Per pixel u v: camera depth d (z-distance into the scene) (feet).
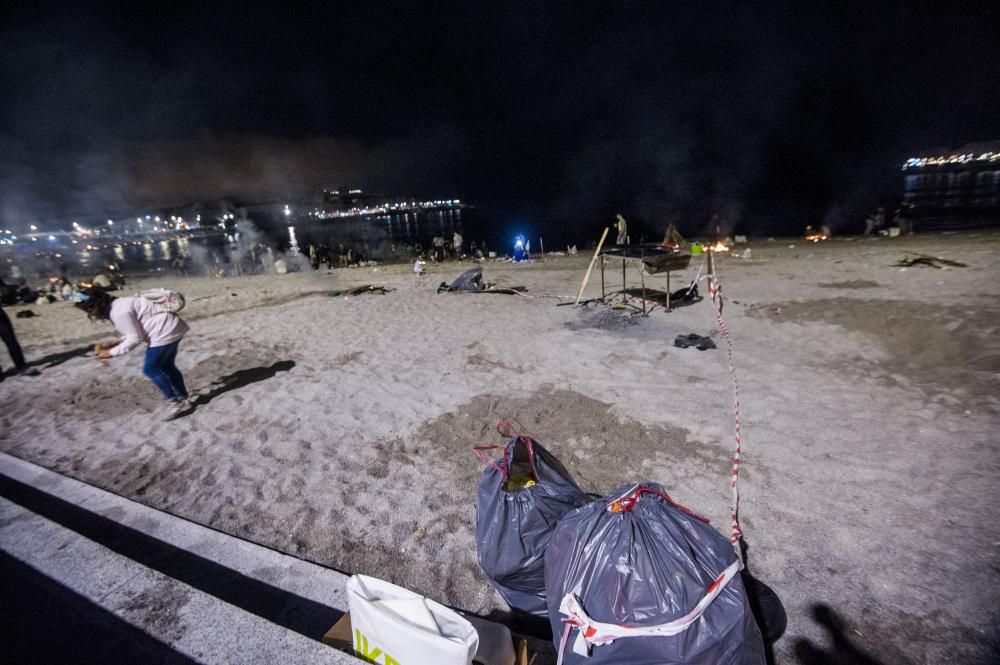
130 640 7.27
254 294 47.83
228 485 13.43
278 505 12.34
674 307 29.55
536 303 33.65
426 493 12.43
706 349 21.56
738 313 27.35
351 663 6.52
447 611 6.43
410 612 6.28
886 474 11.79
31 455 16.11
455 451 14.47
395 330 29.07
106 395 21.25
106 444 16.51
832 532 10.00
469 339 25.91
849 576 8.89
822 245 56.29
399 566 9.95
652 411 16.10
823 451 13.01
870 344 20.99
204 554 10.29
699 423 15.06
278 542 10.93
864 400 15.84
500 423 15.97
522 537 8.09
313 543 10.81
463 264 65.46
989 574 8.69
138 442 16.48
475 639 6.03
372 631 6.39
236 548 10.42
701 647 5.95
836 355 20.06
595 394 17.78
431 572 9.75
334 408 18.15
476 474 13.16
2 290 51.06
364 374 21.63
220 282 62.69
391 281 51.31
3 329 24.52
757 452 13.20
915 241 52.16
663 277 40.86
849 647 7.56
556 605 6.92
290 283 55.93
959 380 16.80
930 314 23.63
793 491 11.42
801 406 15.71
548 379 19.53
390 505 12.01
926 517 10.23
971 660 7.25
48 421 18.86
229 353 26.30
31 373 25.03
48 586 8.45
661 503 6.95
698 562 6.34
